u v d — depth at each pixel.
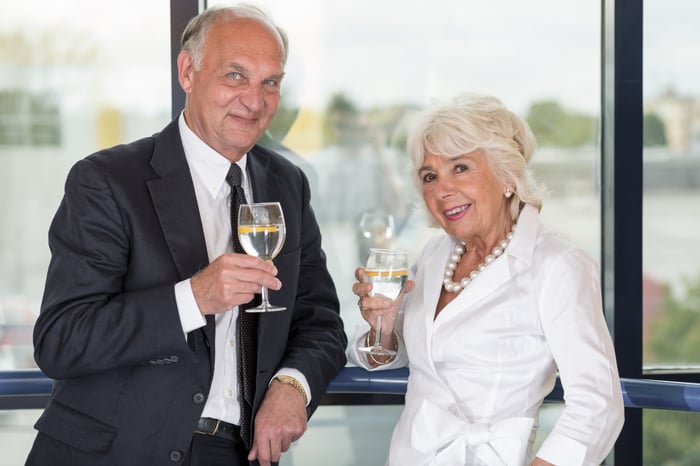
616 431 1.97
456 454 2.04
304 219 2.55
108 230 2.17
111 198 2.18
